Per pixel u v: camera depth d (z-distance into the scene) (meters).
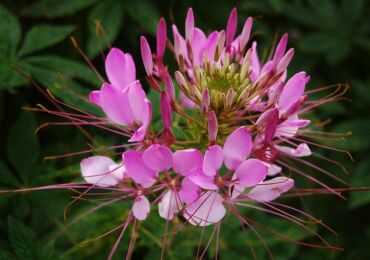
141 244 0.53
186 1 0.64
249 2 0.69
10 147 0.54
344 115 0.70
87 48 0.60
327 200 0.69
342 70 0.71
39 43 0.55
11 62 0.54
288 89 0.47
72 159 0.58
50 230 0.54
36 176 0.54
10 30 0.55
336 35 0.69
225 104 0.47
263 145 0.46
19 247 0.50
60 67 0.54
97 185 0.47
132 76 0.48
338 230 0.69
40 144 0.60
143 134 0.46
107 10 0.59
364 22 0.70
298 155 0.49
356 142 0.66
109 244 0.52
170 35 0.64
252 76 0.49
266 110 0.47
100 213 0.53
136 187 0.48
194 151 0.44
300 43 0.68
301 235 0.56
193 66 0.49
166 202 0.47
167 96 0.46
